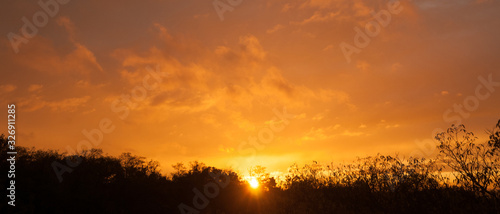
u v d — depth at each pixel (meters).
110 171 15.55
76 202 12.48
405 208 12.96
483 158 12.18
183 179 16.58
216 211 14.11
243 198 15.57
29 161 14.83
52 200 12.13
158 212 13.26
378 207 13.79
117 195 14.15
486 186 11.95
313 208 14.19
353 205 14.17
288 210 14.16
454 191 12.53
